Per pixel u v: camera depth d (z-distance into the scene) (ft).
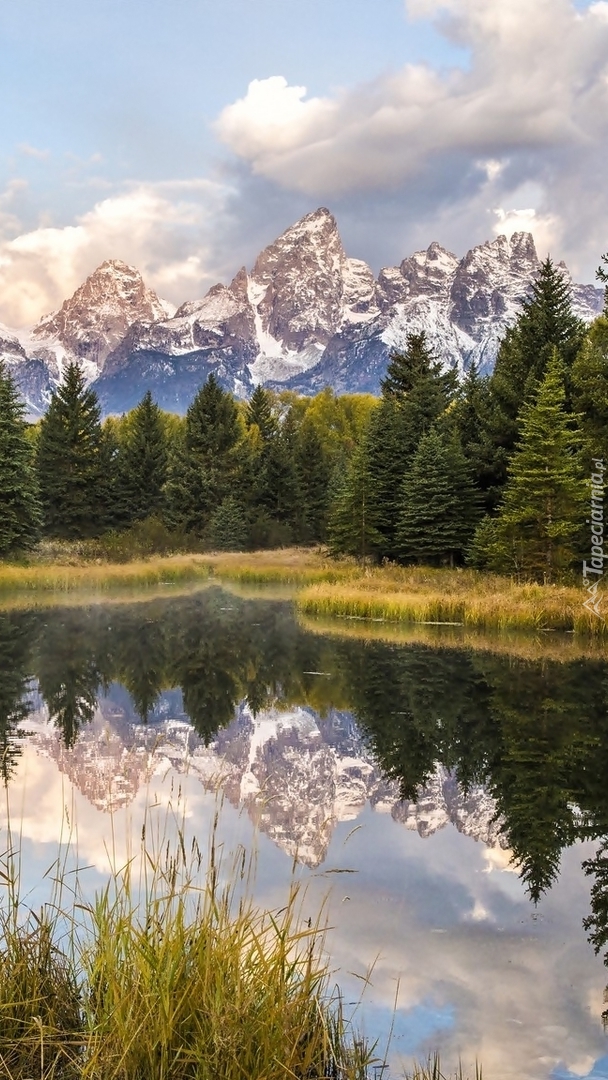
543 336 118.52
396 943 16.88
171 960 12.30
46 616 82.12
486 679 49.21
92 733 35.68
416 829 24.52
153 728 36.94
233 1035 11.53
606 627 68.59
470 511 118.73
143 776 29.01
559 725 37.81
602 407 88.02
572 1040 13.55
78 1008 13.25
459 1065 12.78
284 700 43.78
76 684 47.60
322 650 61.41
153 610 89.86
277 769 30.63
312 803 26.71
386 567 125.39
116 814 24.39
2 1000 12.69
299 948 16.25
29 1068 11.89
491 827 24.85
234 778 29.35
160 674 51.13
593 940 17.30
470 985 15.26
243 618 83.41
